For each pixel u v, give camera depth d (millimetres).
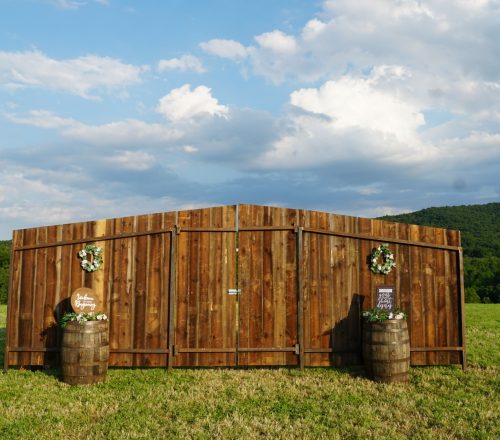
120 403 7988
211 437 6457
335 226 10641
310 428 6820
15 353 10422
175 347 10195
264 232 10531
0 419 7156
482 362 10703
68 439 6480
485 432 6645
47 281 10547
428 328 10570
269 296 10406
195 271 10430
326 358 10344
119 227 10578
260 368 10383
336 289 10516
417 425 6977
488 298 43594
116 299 10422
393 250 10688
